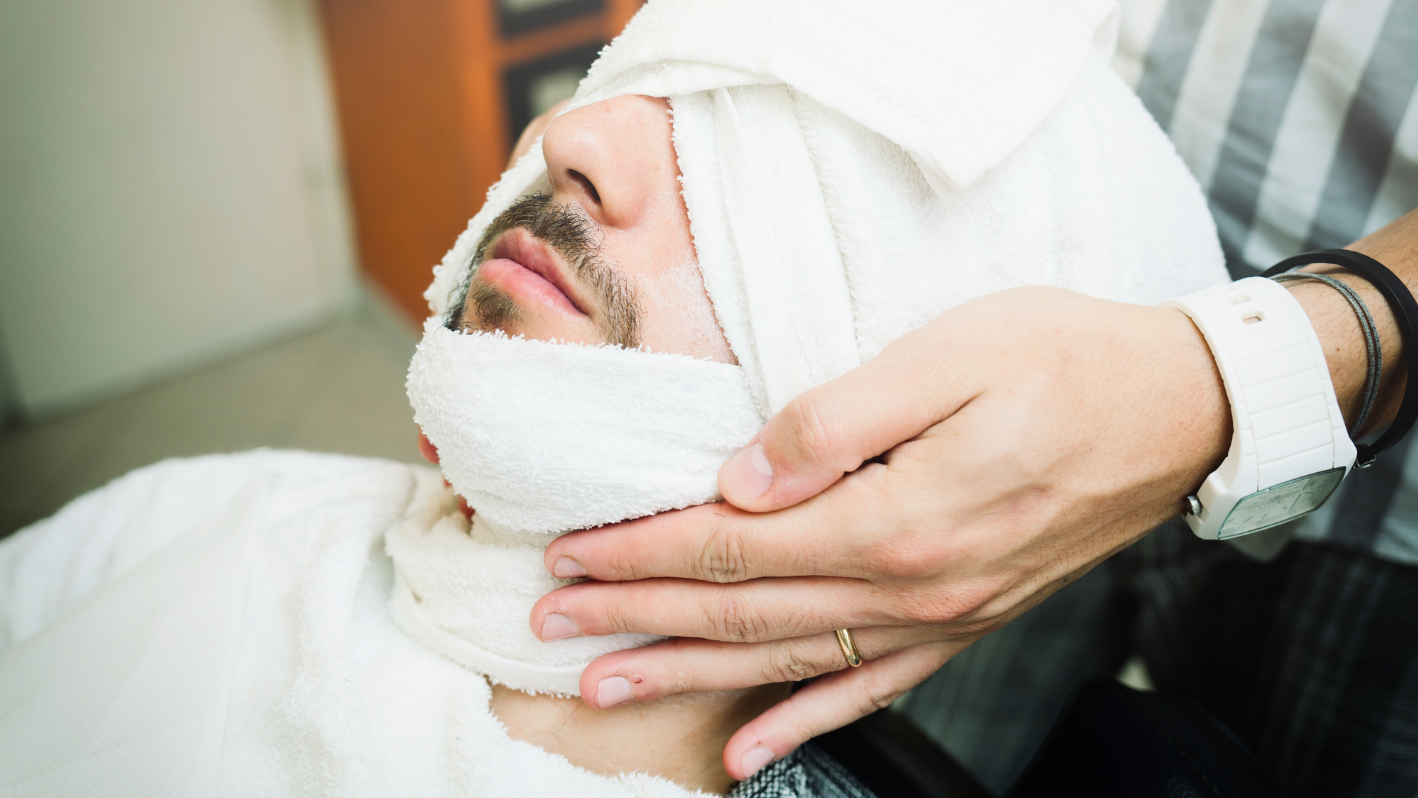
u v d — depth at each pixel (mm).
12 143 1670
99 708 489
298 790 456
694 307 418
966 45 417
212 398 1932
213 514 617
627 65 452
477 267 455
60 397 1894
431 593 471
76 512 689
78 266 1824
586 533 419
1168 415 397
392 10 1601
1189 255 503
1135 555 789
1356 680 649
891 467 378
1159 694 525
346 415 1878
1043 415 372
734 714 473
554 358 395
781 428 375
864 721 617
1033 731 907
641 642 441
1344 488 610
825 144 414
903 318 429
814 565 384
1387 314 440
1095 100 459
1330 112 592
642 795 440
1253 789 462
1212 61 632
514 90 1548
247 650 509
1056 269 457
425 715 459
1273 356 398
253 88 1907
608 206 413
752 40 416
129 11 1698
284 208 2053
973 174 400
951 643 441
